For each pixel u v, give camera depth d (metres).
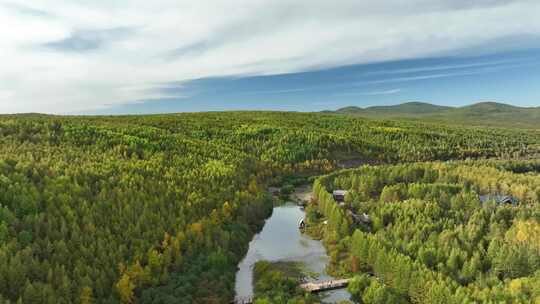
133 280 75.75
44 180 89.94
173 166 129.75
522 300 68.50
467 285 78.25
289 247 110.38
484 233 99.44
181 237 90.06
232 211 113.81
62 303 64.44
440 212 110.38
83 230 79.69
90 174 100.94
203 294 79.25
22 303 61.81
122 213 88.12
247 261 101.00
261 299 77.12
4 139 126.50
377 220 108.12
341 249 103.06
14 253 68.88
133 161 125.00
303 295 82.44
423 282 74.94
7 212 74.81
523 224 95.56
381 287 78.25
